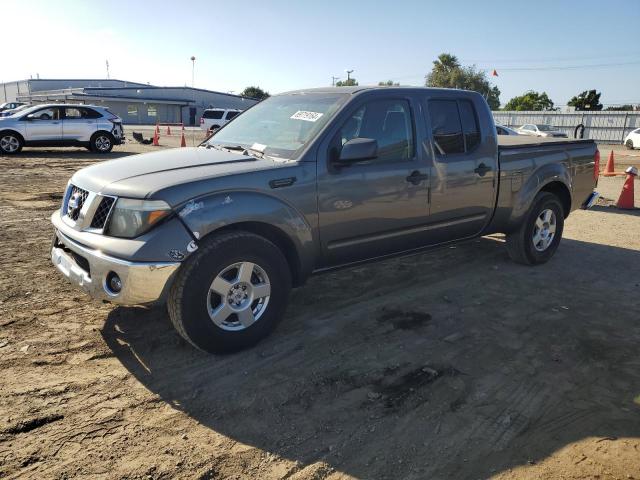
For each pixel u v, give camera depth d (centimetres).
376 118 425
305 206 378
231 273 353
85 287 341
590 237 745
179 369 341
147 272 315
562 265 598
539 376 345
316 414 298
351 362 358
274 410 301
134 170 365
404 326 418
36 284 474
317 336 396
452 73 6025
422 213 456
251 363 352
